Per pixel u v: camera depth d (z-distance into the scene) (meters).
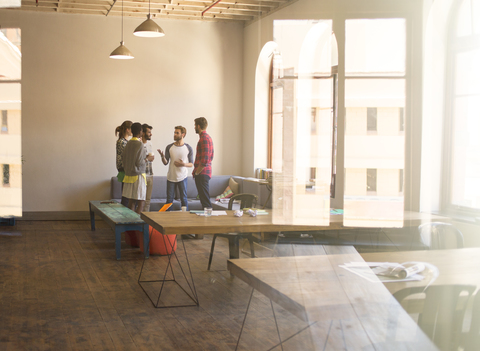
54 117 7.88
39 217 7.91
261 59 7.98
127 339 2.86
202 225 3.27
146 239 5.12
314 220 1.04
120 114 8.16
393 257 0.91
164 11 7.88
